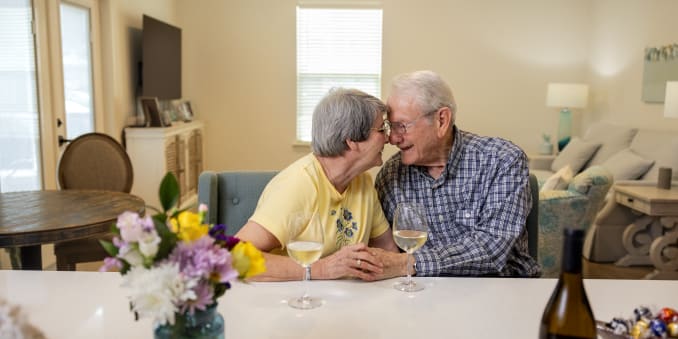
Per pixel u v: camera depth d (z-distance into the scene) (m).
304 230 1.18
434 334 1.06
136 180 4.74
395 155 1.88
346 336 1.05
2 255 3.15
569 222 3.09
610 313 1.18
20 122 3.46
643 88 5.11
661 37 4.82
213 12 6.15
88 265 3.77
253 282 1.34
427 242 1.76
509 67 6.25
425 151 1.67
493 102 6.30
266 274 1.34
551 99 5.82
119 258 0.77
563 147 5.96
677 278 3.71
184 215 0.79
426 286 1.32
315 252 1.17
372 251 1.39
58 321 1.11
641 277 3.79
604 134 5.28
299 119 6.34
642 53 5.14
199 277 0.75
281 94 6.27
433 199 1.75
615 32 5.63
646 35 5.06
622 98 5.52
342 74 6.25
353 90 1.54
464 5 6.15
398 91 1.64
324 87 6.27
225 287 0.82
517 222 1.60
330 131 1.49
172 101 5.71
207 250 0.77
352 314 1.15
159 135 4.70
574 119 6.43
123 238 0.75
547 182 3.34
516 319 1.14
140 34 5.14
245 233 1.45
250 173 1.98
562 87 5.75
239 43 6.19
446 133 1.68
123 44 4.77
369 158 1.54
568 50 6.23
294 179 1.52
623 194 3.90
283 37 6.17
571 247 0.85
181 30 6.00
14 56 3.39
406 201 1.77
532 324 1.11
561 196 3.06
